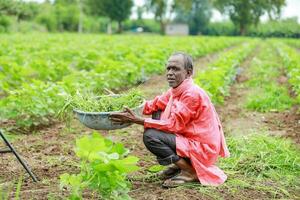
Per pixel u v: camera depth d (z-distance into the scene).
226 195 5.23
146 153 7.03
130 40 35.62
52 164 6.31
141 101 5.71
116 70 12.44
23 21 58.66
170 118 5.25
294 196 5.38
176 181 5.41
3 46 20.52
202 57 27.81
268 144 7.06
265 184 5.69
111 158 4.18
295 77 12.43
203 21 82.19
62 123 8.81
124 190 4.54
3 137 5.34
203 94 5.32
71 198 4.33
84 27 72.94
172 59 5.29
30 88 8.51
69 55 18.59
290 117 9.86
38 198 5.00
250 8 57.78
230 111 10.57
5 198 4.78
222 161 6.45
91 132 8.27
